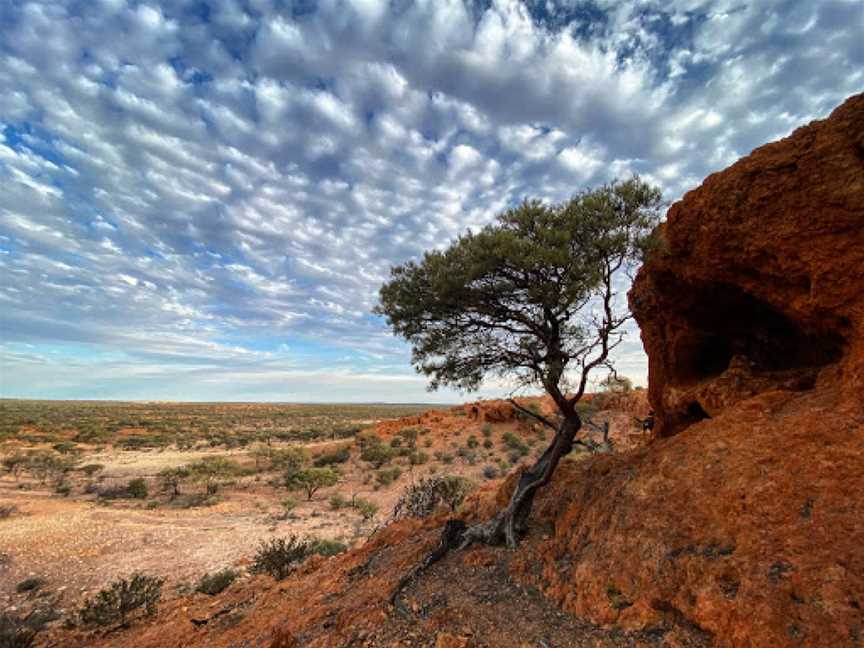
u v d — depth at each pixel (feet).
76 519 90.12
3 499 109.19
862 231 19.04
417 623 22.20
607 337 29.22
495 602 22.89
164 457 186.50
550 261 27.04
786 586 14.62
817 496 16.46
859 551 14.20
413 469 142.41
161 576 62.18
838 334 21.67
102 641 40.68
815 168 20.29
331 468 148.87
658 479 22.56
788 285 22.97
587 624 18.97
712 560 17.22
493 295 30.89
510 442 157.38
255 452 183.93
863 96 19.40
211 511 104.17
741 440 20.70
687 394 31.53
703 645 15.40
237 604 40.68
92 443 219.41
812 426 18.56
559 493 33.01
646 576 18.80
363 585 30.42
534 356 31.19
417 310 32.86
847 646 12.47
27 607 52.31
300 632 25.57
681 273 28.89
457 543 31.86
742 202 22.91
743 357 28.94
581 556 23.17
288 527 88.22
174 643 33.91
